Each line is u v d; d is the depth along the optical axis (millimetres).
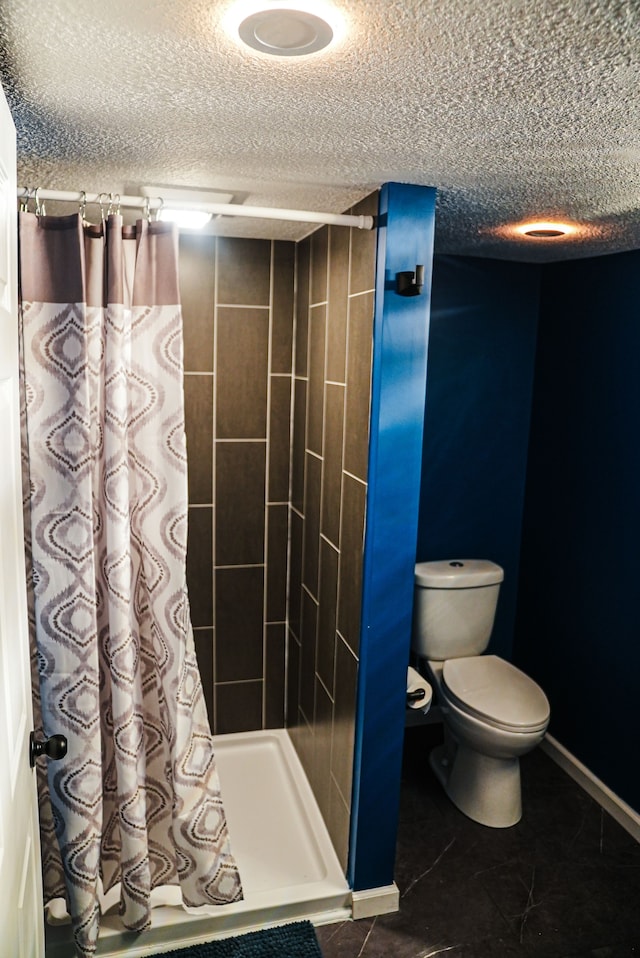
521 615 3330
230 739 3035
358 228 1992
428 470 3090
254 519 2898
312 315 2514
